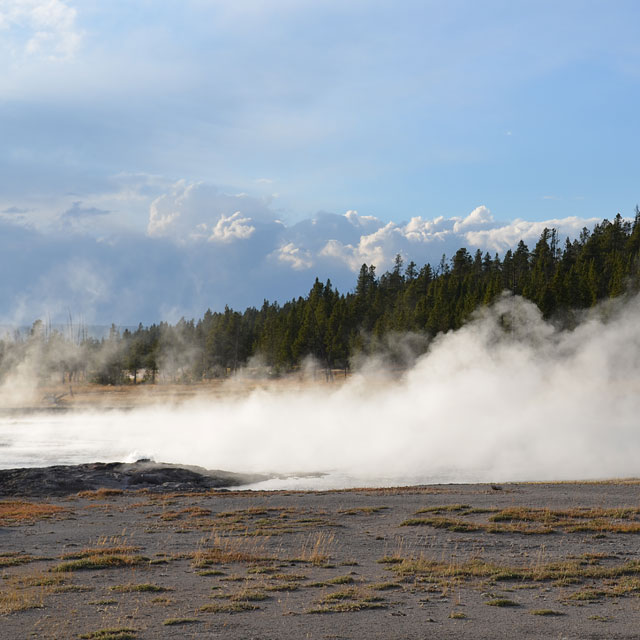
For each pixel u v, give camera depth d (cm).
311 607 1240
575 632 1085
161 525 2302
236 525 2259
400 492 3173
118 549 1814
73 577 1502
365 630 1091
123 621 1136
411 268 17212
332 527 2205
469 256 16450
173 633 1071
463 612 1205
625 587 1384
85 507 2903
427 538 1992
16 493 3612
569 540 1944
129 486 3862
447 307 11512
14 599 1289
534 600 1297
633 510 2400
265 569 1568
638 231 12912
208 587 1402
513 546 1869
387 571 1566
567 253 13938
